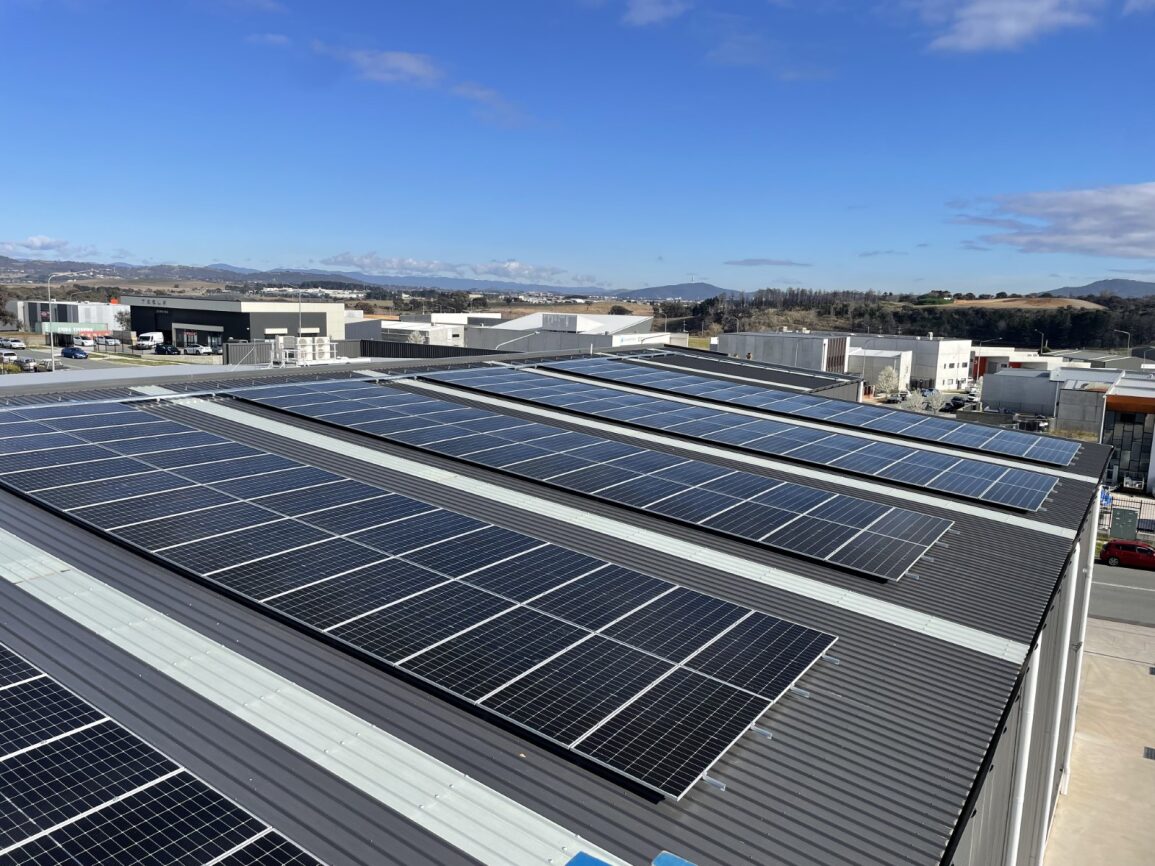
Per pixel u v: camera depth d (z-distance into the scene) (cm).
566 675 1135
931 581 1741
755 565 1728
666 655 1233
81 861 732
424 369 3838
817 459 2761
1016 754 1564
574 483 2092
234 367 3397
